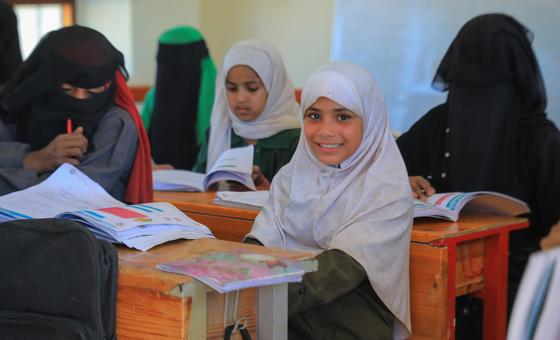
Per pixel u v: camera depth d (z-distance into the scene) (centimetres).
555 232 108
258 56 274
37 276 123
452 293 179
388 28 378
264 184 250
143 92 520
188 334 119
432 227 187
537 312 97
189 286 118
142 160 210
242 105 274
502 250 198
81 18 548
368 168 183
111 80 204
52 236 124
